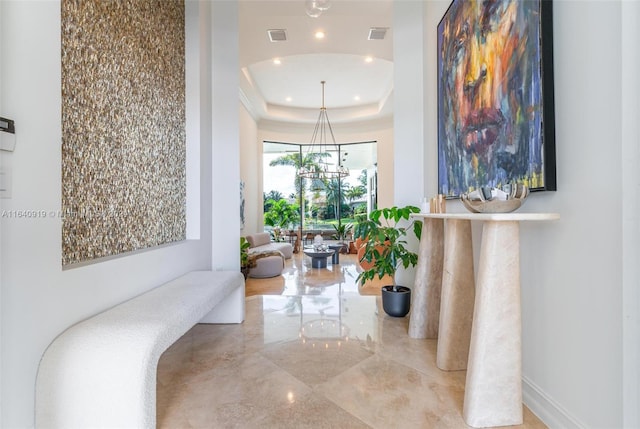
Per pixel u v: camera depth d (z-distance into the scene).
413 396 1.89
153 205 2.55
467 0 2.47
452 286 2.21
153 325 1.58
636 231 1.19
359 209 10.27
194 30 3.11
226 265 3.43
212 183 3.46
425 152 3.56
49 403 1.36
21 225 1.31
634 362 1.20
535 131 1.68
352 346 2.59
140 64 2.37
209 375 2.14
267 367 2.24
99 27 1.92
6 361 1.25
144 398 1.37
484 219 1.57
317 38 4.62
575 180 1.47
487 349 1.63
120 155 2.14
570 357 1.51
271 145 9.84
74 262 1.73
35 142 1.38
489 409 1.63
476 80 2.33
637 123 1.19
